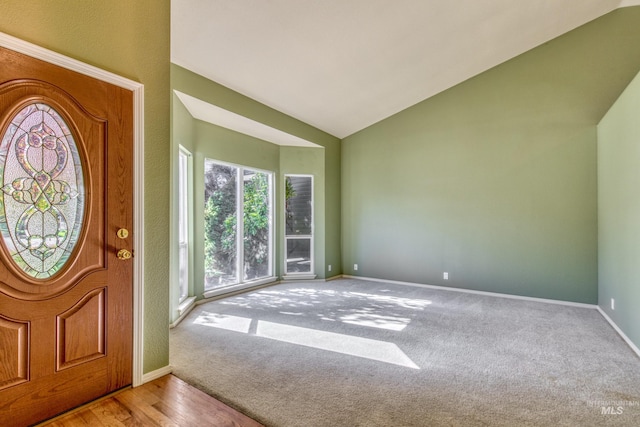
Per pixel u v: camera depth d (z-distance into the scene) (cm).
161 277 227
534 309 416
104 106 194
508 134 488
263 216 562
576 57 443
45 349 170
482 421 179
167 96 230
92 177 188
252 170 541
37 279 167
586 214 436
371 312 398
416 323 356
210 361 255
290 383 220
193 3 275
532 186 471
